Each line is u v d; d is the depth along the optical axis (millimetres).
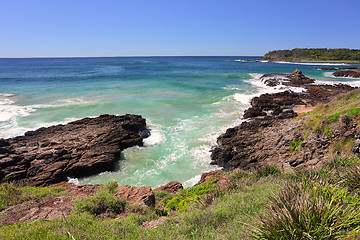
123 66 109438
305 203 3105
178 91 38250
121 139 16875
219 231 4461
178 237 4512
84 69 89562
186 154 16125
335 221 2861
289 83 42531
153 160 15367
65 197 7477
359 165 5180
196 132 19844
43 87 41625
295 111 24484
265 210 3961
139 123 20031
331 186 4043
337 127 11680
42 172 12703
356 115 11289
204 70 80688
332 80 49156
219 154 15047
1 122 21531
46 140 15883
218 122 22266
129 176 13570
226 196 6762
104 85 44281
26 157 13422
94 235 4414
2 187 8258
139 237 4527
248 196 6152
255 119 21531
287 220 2959
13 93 35438
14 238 4227
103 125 19047
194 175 13562
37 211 6344
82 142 15898
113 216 6367
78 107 27391
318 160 11164
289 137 14312
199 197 7719
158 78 55688
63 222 5051
